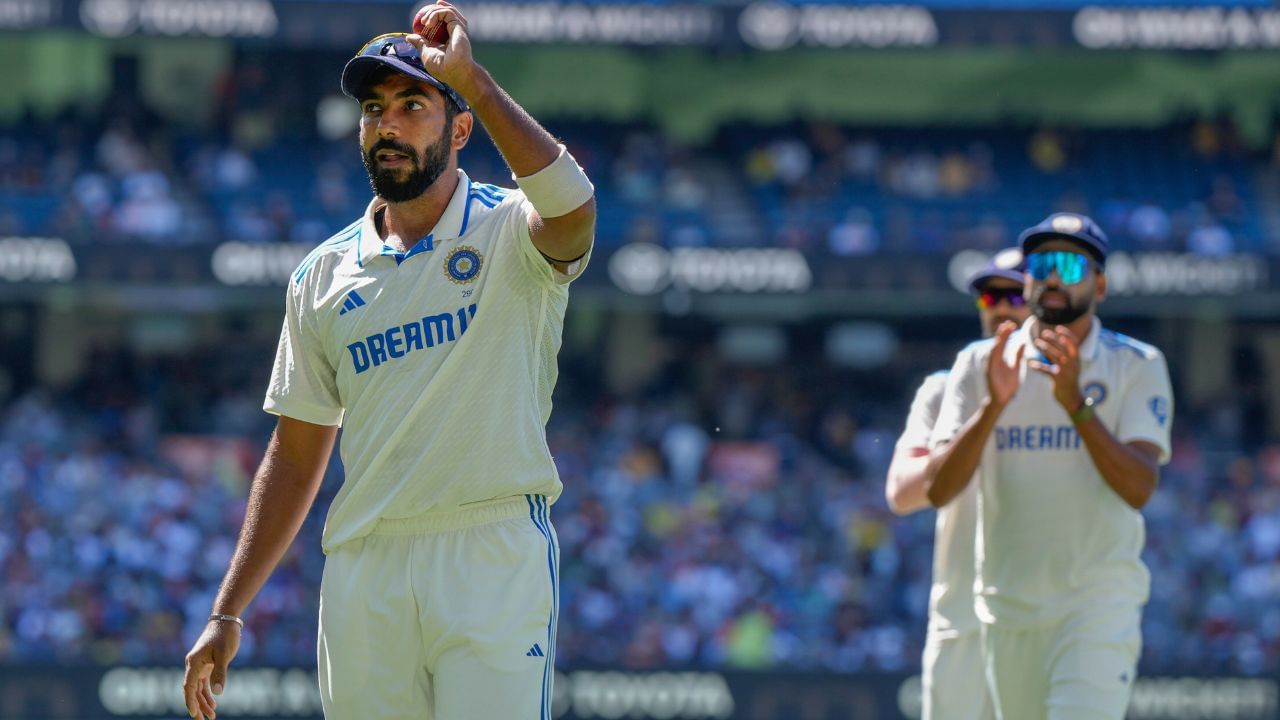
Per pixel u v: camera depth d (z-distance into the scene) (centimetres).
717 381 8412
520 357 1344
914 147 8988
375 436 1342
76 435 7656
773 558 6806
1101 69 8888
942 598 2098
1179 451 7844
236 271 7169
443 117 1339
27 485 6969
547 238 1307
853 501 7325
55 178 8062
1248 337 8444
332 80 8700
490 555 1331
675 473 7650
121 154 8231
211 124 8606
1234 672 5353
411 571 1337
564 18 7244
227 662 1409
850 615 6456
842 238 7606
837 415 8250
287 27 7138
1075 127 9056
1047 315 1889
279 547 1441
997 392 1786
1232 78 8844
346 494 1364
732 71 8994
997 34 7275
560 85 9012
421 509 1337
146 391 8081
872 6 7275
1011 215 8519
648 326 8450
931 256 7319
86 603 6350
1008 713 1917
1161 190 8650
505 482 1338
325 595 1379
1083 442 1820
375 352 1345
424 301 1338
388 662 1350
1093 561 1864
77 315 8200
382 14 7181
